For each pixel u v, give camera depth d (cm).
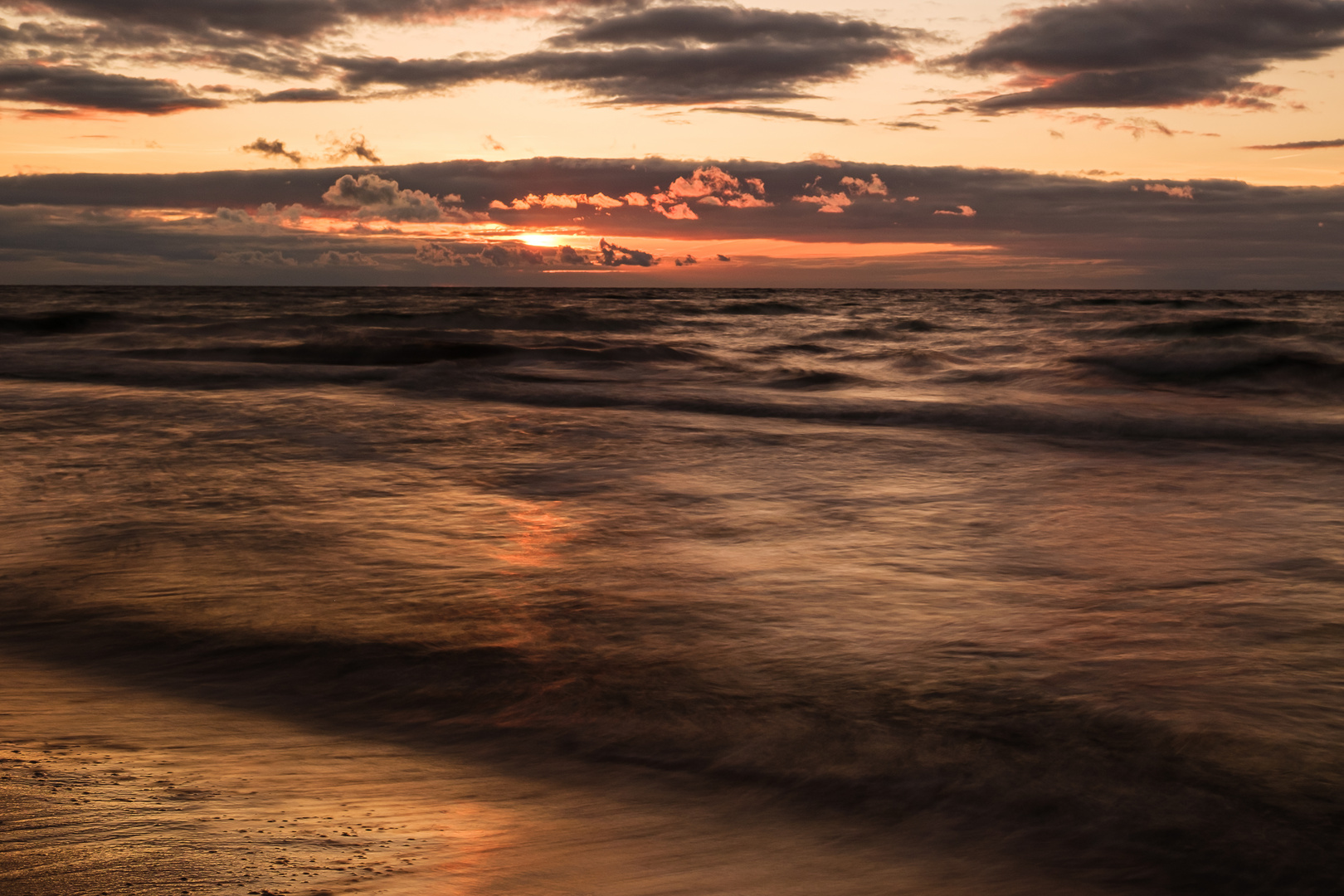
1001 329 4469
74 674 531
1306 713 480
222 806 338
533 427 1545
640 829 360
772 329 4691
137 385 2075
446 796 382
